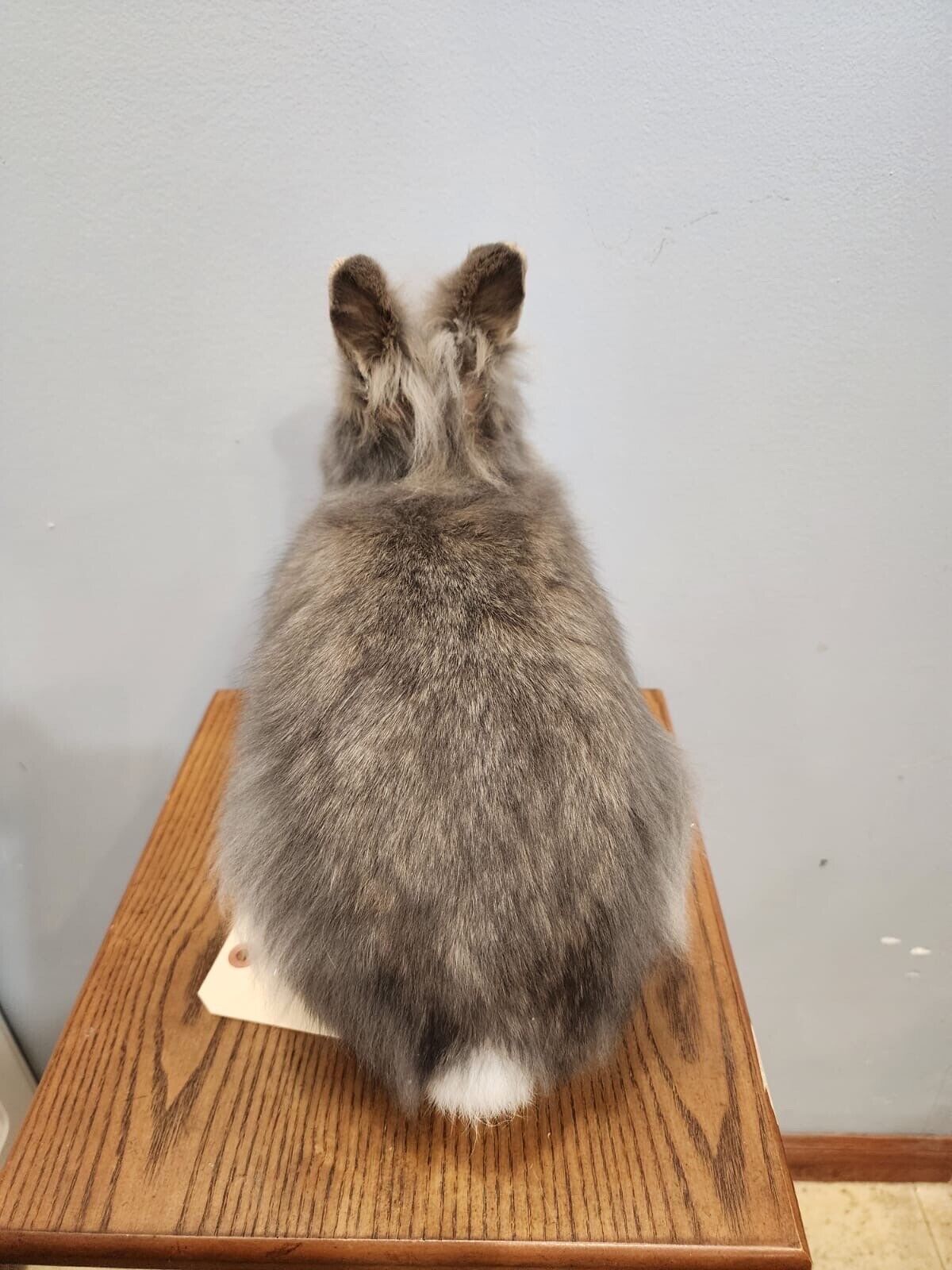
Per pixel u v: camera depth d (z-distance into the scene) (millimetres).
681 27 703
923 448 861
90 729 1029
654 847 586
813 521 902
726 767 1053
